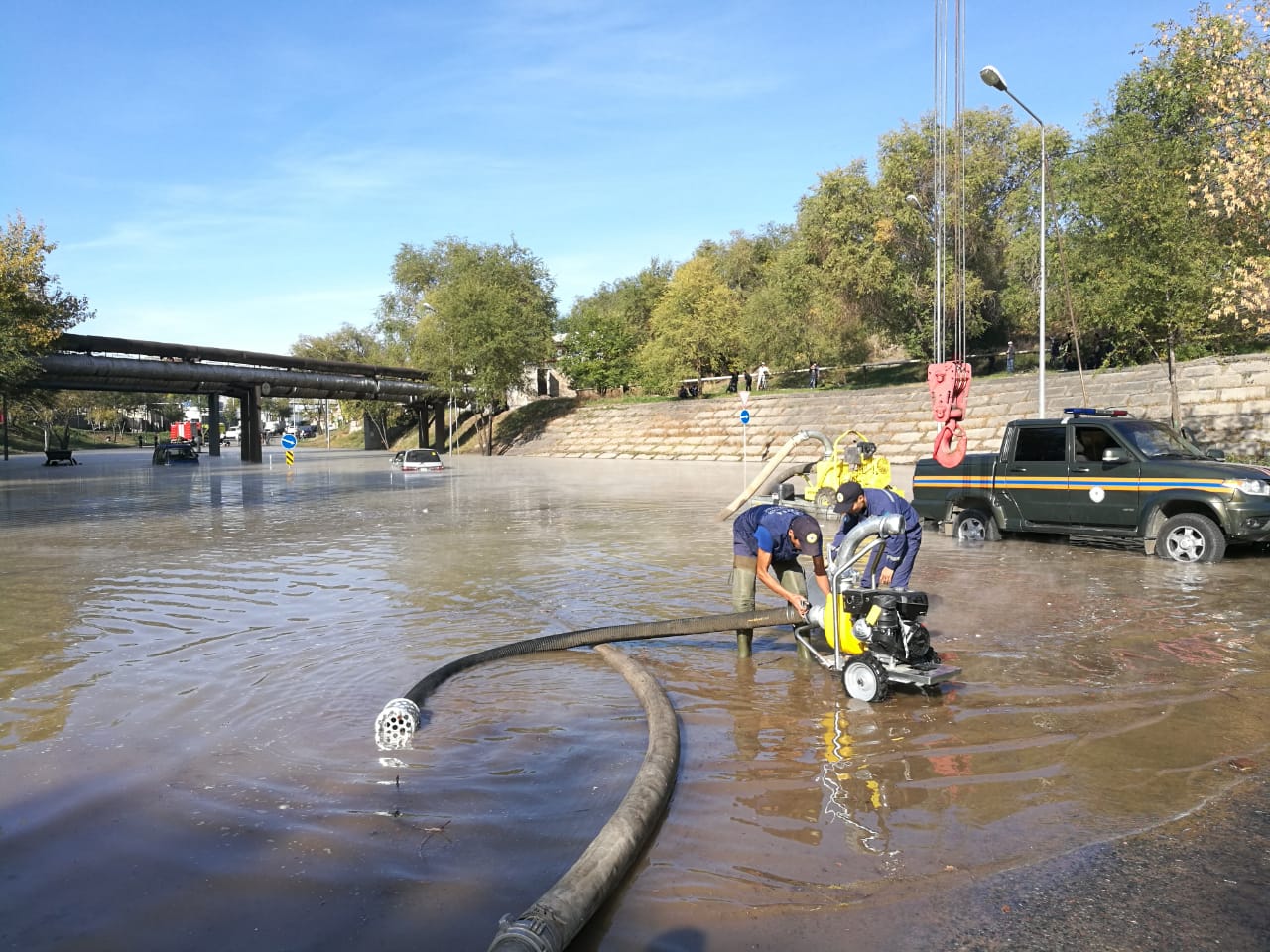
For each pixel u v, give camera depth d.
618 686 5.63
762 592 8.70
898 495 6.25
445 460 51.50
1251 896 2.96
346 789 3.93
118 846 3.39
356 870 3.18
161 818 3.63
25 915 2.89
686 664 6.25
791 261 45.16
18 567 10.95
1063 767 4.17
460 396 59.72
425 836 3.45
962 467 12.80
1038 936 2.74
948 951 2.66
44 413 91.12
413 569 10.52
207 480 33.62
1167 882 3.07
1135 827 3.51
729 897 2.99
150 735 4.69
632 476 32.22
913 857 3.27
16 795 3.88
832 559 5.86
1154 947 2.67
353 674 5.89
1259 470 10.40
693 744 4.53
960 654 6.29
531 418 61.03
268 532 14.98
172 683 5.68
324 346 84.62
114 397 114.62
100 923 2.84
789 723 4.87
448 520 16.72
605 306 80.44
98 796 3.86
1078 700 5.20
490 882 3.09
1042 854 3.29
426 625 7.43
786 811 3.68
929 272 39.31
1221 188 14.77
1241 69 13.98
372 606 8.27
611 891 2.99
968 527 12.78
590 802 3.78
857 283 40.44
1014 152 39.84
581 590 8.97
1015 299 36.47
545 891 3.03
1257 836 3.41
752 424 43.03
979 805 3.73
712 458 42.69
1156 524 10.88
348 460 56.19
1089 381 28.73
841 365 44.75
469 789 3.92
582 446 52.53
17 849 3.37
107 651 6.57
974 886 3.05
